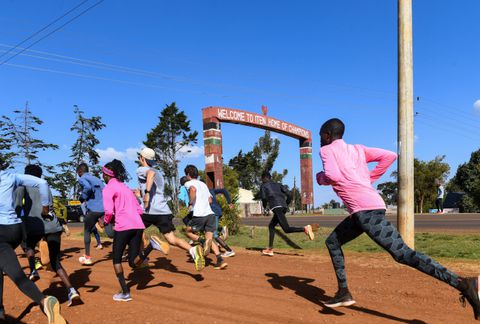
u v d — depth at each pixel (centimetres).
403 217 740
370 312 450
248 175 6081
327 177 411
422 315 438
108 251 995
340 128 425
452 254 781
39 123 3161
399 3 752
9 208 426
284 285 580
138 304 506
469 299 356
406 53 743
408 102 742
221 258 704
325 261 764
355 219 408
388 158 413
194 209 677
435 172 3944
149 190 617
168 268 730
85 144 3519
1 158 438
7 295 558
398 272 650
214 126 1947
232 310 469
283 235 1223
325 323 418
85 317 461
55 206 1011
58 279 648
